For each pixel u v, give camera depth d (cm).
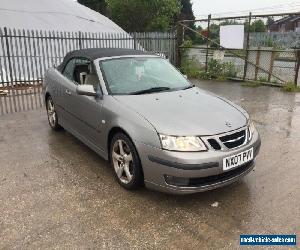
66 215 354
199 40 1506
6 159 501
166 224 341
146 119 378
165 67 538
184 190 355
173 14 3108
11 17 1508
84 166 477
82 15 1825
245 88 1162
